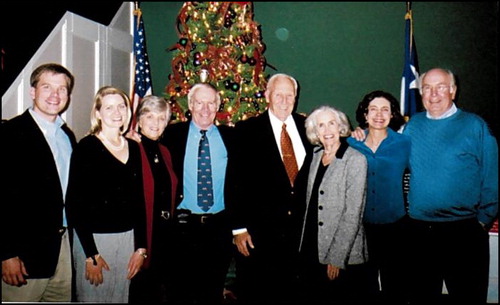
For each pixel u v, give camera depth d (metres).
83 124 3.94
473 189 2.77
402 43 5.13
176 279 3.03
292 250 3.00
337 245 2.67
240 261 3.18
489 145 2.75
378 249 2.87
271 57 5.32
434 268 2.82
